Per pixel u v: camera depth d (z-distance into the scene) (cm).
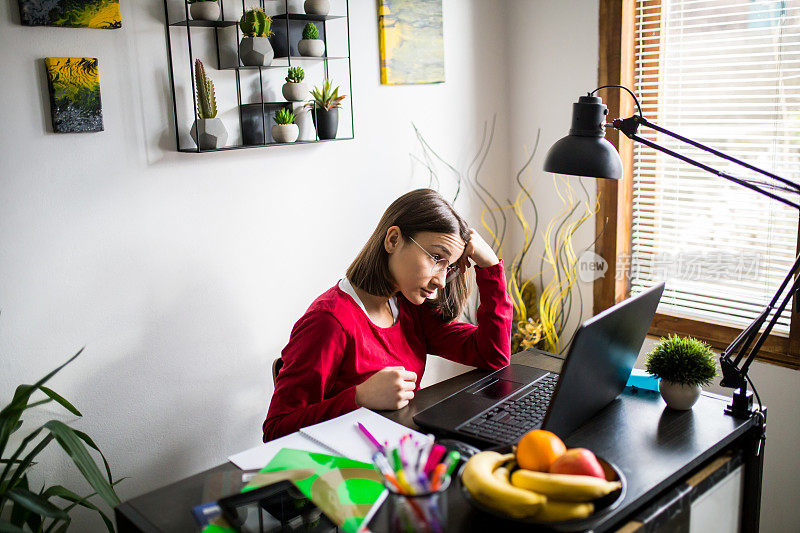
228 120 227
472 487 112
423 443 115
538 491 108
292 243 247
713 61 252
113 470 216
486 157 308
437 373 304
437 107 285
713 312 265
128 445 218
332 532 116
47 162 192
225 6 220
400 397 162
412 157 279
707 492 136
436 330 208
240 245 234
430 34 273
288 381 171
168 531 115
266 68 225
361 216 266
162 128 212
